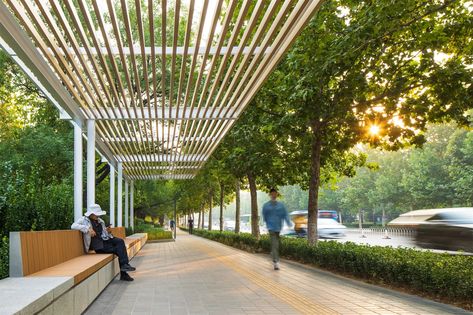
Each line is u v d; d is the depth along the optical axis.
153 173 26.86
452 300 8.10
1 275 7.77
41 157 22.94
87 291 7.67
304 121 11.88
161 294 9.33
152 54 8.16
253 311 7.59
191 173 27.25
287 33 7.21
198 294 9.30
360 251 11.35
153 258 18.38
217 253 20.56
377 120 13.28
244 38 7.36
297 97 10.88
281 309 7.74
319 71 10.20
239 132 17.73
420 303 8.16
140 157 21.31
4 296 4.87
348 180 91.81
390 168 69.25
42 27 6.98
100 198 28.45
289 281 11.05
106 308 7.89
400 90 11.94
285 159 17.61
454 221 20.52
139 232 34.00
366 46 10.17
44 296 4.97
